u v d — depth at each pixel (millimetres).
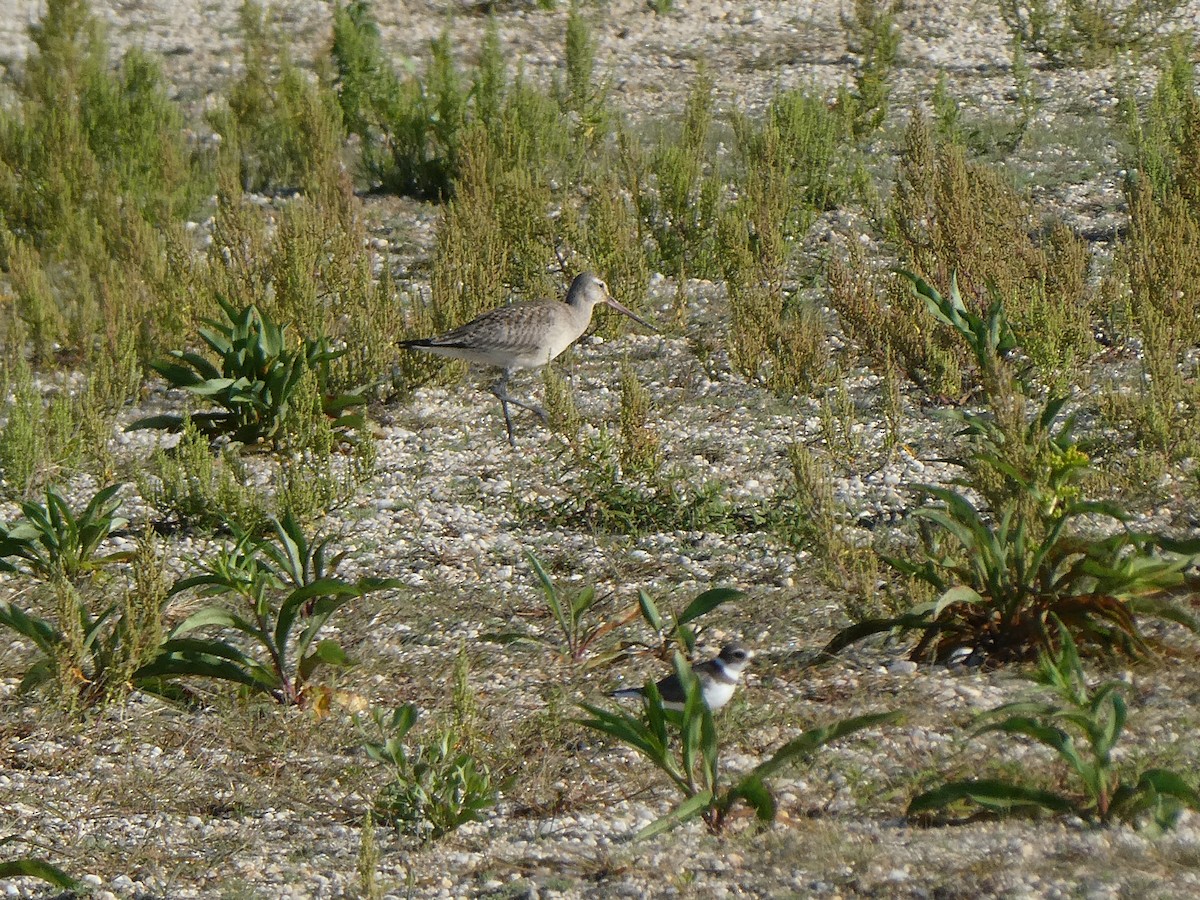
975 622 11062
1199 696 10039
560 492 15945
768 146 22938
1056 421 16359
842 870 7902
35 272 20547
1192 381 16438
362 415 17516
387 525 15117
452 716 10664
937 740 9719
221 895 8336
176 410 18766
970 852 7996
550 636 12406
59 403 16844
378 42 30766
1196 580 10773
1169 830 8070
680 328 20484
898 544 13430
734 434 17156
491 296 20000
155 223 24000
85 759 10469
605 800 9516
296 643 11984
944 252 18500
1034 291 17578
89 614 12836
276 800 9797
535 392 19125
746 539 14242
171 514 15430
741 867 8109
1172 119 23781
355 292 19703
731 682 10211
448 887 8219
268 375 17203
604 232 21109
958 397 17422
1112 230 22094
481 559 14156
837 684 10883
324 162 23719
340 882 8445
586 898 7879
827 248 22594
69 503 15914
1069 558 11680
